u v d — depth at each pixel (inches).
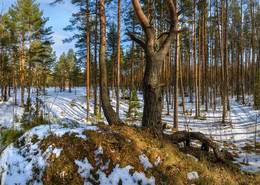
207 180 127.0
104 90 213.6
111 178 124.6
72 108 781.3
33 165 142.6
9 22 714.8
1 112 630.5
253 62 906.1
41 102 246.4
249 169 176.1
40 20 830.5
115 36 887.7
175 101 463.5
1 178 138.4
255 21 1002.1
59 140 157.8
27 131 192.7
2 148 174.7
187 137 186.5
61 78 1766.7
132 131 174.9
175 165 135.9
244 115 567.8
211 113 660.1
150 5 488.4
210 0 724.0
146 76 184.5
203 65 832.3
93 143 148.9
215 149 169.0
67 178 129.6
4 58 480.4
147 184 119.4
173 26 192.7
